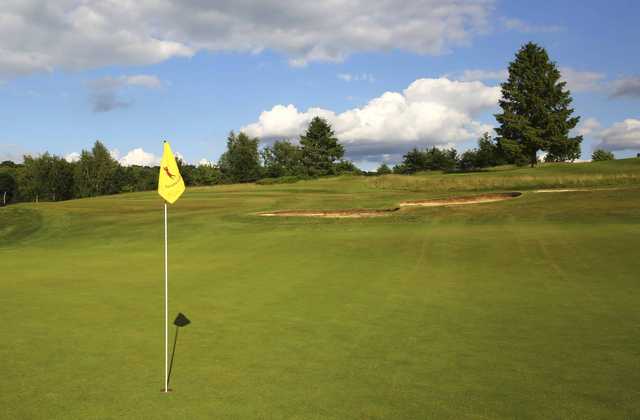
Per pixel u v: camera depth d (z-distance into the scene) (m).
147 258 21.47
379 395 6.39
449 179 51.66
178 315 10.88
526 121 68.31
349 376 7.09
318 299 12.41
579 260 16.80
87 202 49.16
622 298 11.90
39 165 110.94
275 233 28.08
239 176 122.38
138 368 7.50
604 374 7.09
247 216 33.84
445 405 6.08
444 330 9.51
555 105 69.25
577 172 51.62
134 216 36.31
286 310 11.26
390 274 16.02
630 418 5.71
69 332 9.56
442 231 25.61
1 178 122.62
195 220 33.47
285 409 5.98
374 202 38.66
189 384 6.82
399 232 26.20
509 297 12.38
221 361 7.79
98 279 15.89
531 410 5.93
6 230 32.34
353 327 9.77
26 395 6.47
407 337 9.05
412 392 6.49
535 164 70.50
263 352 8.23
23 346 8.63
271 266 18.22
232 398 6.32
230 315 10.84
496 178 47.97
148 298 12.77
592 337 8.91
